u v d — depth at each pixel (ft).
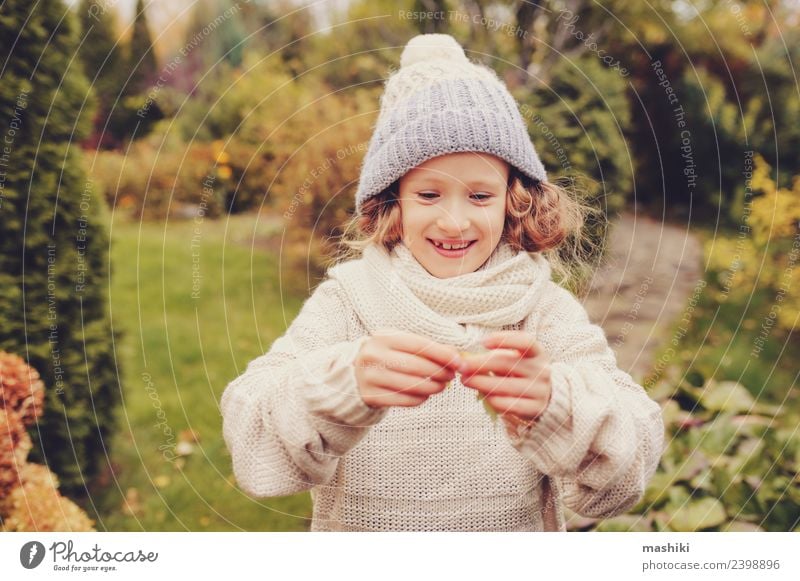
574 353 3.27
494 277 3.33
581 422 2.81
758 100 10.66
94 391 6.60
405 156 3.29
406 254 3.40
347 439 2.89
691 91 11.00
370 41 10.61
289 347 3.30
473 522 3.34
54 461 6.27
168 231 11.37
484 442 3.37
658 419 3.20
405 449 3.34
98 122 12.25
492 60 9.73
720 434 5.61
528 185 3.70
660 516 5.26
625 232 9.93
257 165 10.89
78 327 6.53
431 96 3.36
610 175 9.09
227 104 11.81
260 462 2.93
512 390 2.78
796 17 11.01
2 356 5.57
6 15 5.91
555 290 3.60
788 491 5.37
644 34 10.84
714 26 11.08
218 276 10.14
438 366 2.75
